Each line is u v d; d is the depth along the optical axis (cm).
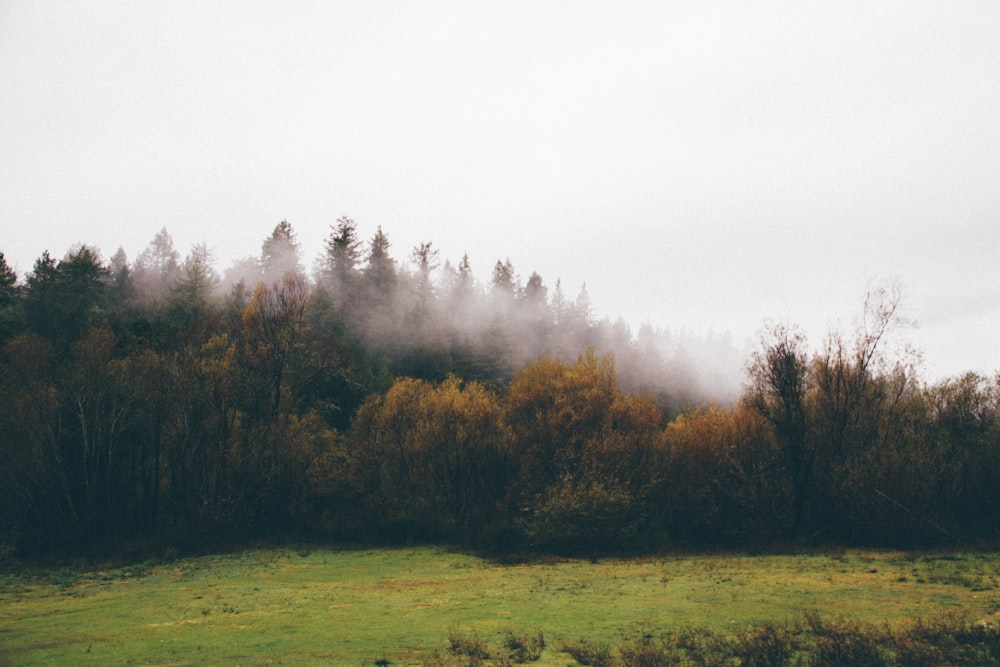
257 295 5125
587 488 3919
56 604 2442
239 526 4300
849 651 1320
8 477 3953
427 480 4697
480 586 2583
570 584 2548
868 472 3738
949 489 3678
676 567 3053
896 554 3303
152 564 3597
